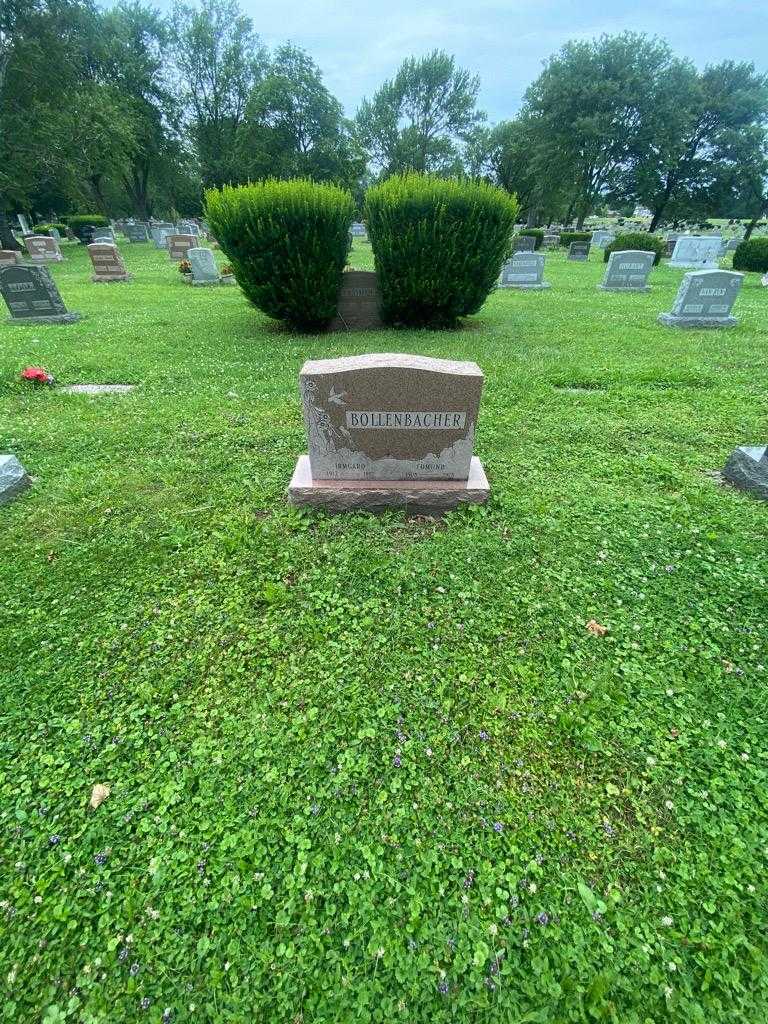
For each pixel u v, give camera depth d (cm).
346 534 382
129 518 404
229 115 5044
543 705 259
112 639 295
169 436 541
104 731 247
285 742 241
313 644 292
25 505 423
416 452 397
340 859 202
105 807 218
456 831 210
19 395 662
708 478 464
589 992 169
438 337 927
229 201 837
